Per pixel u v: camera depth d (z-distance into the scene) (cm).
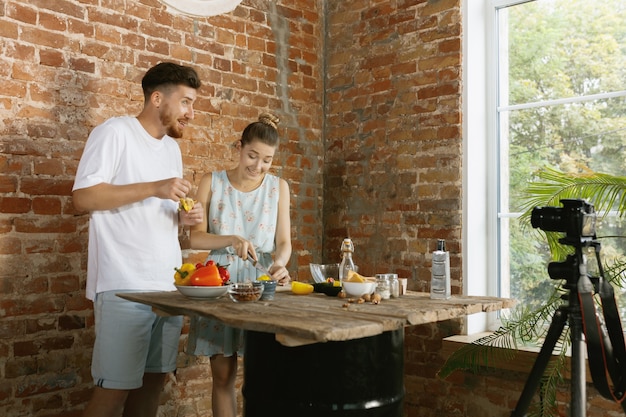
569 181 281
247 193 286
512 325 297
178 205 276
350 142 412
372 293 223
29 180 291
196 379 352
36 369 292
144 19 336
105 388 249
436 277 228
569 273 221
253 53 388
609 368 223
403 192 381
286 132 405
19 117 288
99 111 317
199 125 358
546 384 280
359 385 200
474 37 359
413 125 377
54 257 299
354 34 412
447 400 351
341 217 415
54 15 301
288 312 190
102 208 244
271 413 205
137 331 253
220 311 193
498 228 358
